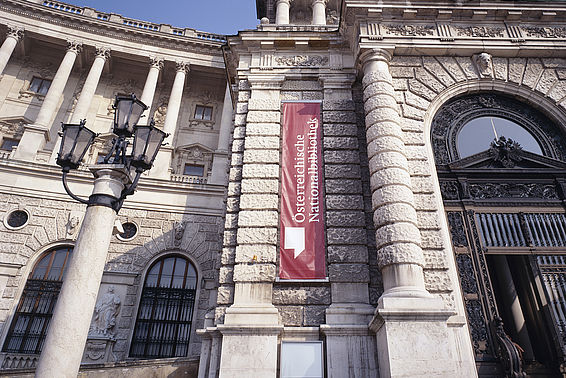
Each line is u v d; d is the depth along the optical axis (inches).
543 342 374.6
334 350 333.1
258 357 326.6
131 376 377.4
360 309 349.4
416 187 394.9
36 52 1069.8
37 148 848.3
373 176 390.6
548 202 410.3
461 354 319.3
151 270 781.9
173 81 1141.1
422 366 290.2
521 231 396.5
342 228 391.5
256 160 429.1
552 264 386.9
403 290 321.4
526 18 495.2
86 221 266.7
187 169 1023.6
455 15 488.4
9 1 997.8
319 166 428.1
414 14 482.6
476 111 463.2
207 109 1144.8
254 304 353.7
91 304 247.6
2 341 650.2
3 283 695.1
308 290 367.9
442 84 461.1
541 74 472.1
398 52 471.5
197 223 828.6
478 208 407.2
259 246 381.1
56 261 742.5
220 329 336.5
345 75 487.5
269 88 482.0
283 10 1120.2
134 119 305.9
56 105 941.2
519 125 460.4
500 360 331.6
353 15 482.3
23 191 770.2
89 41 1043.9
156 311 740.0
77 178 805.9
